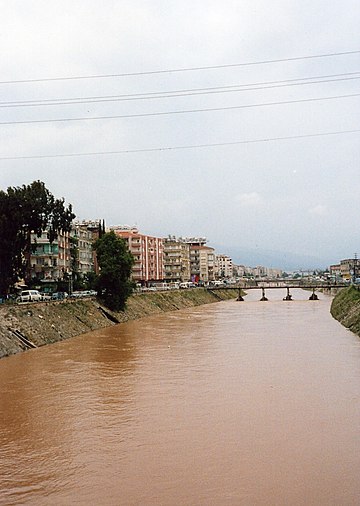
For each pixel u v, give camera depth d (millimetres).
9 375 42625
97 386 38156
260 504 18969
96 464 23141
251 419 29031
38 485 21141
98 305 87938
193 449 24594
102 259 91500
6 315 59406
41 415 30859
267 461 22906
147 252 173875
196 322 88000
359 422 28266
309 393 34688
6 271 76188
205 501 19312
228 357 49719
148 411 31172
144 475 21797
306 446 24672
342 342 58438
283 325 79625
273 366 44500
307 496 19516
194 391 35938
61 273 105500
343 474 21422
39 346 58656
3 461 23766
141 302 109562
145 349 56125
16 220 75375
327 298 173750
